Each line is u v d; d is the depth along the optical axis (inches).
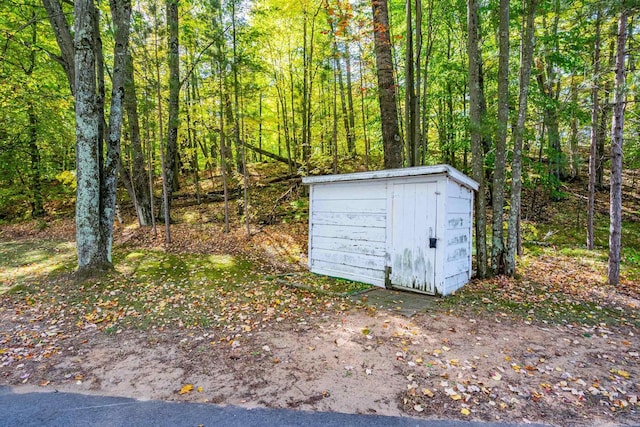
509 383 120.0
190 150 478.9
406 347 148.0
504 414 103.8
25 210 596.7
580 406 107.7
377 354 141.9
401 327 169.9
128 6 284.4
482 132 251.4
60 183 601.6
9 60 412.5
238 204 488.4
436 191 220.4
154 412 106.8
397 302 209.2
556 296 219.9
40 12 394.3
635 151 419.8
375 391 116.0
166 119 437.4
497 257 267.4
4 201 550.6
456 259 236.1
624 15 234.8
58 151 561.6
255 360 139.2
